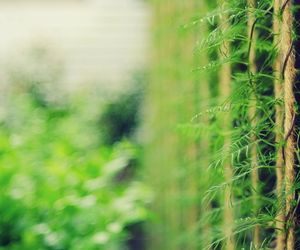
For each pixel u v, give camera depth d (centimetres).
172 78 509
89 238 399
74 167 491
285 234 178
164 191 583
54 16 1483
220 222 279
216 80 302
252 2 194
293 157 176
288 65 177
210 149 278
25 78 1352
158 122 672
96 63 1473
